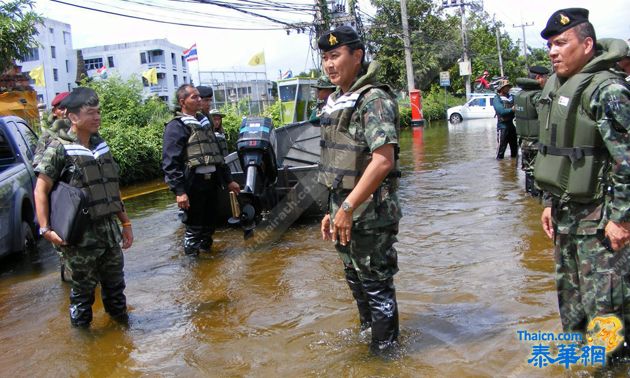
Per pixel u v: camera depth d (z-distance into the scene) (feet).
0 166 21.44
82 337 12.51
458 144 55.47
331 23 64.95
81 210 11.88
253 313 13.32
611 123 8.23
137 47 185.78
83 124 12.42
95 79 60.34
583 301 9.17
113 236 12.79
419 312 12.43
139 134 47.83
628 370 9.13
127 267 18.28
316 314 12.85
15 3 35.70
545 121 9.37
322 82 23.65
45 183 12.08
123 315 13.44
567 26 8.79
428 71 129.70
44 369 11.07
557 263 9.69
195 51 91.97
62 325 13.41
